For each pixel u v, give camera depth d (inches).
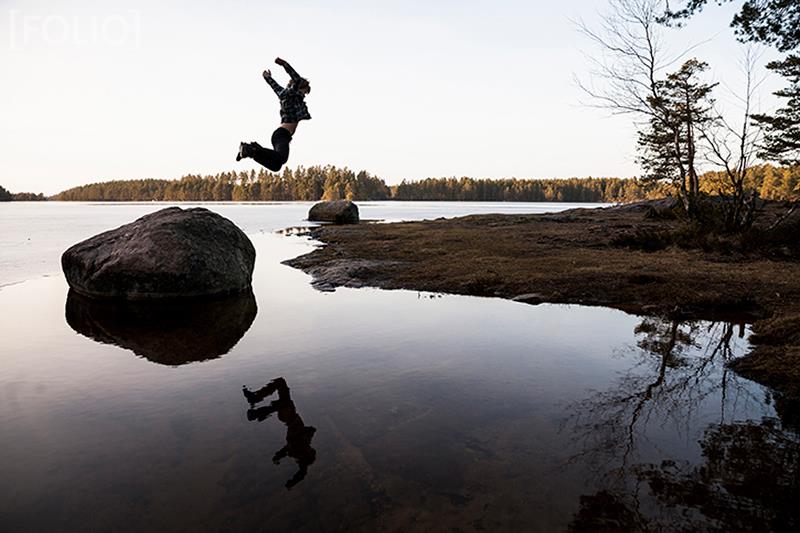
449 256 637.9
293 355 259.6
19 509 123.3
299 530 115.2
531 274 486.6
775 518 120.8
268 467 144.5
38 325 327.3
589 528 116.3
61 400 197.3
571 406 192.7
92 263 422.9
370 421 177.6
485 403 195.2
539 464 146.9
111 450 154.9
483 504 126.1
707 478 139.3
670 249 653.3
